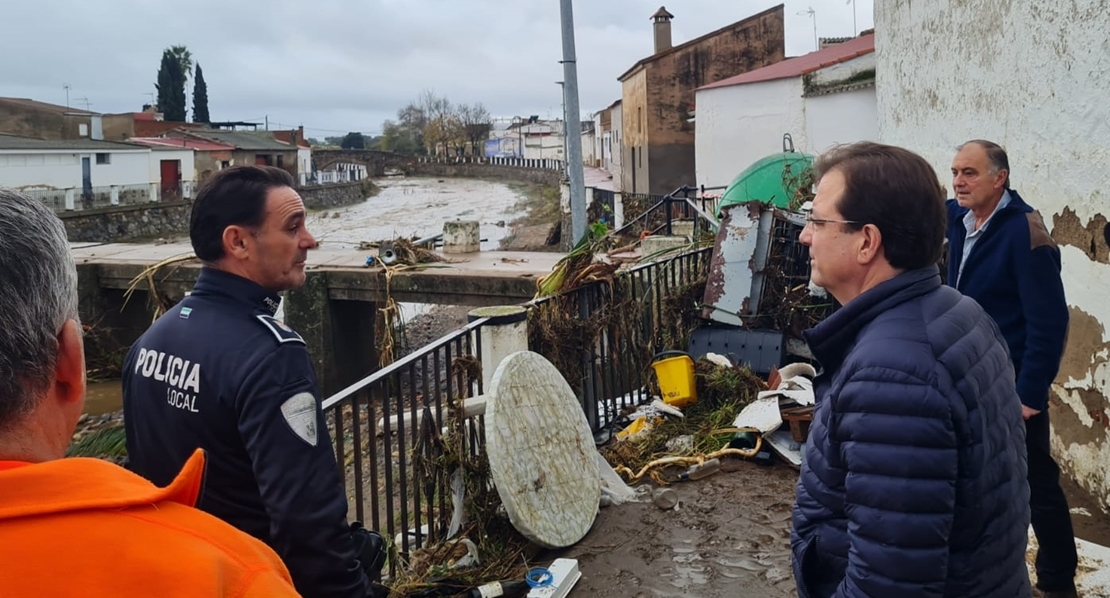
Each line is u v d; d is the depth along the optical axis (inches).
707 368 230.7
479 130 3467.0
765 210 253.9
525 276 486.9
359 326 571.5
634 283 242.5
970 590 69.7
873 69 589.6
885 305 72.9
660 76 1106.7
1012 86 225.6
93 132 1836.9
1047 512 130.1
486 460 159.2
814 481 77.1
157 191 1486.2
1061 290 128.7
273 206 92.4
